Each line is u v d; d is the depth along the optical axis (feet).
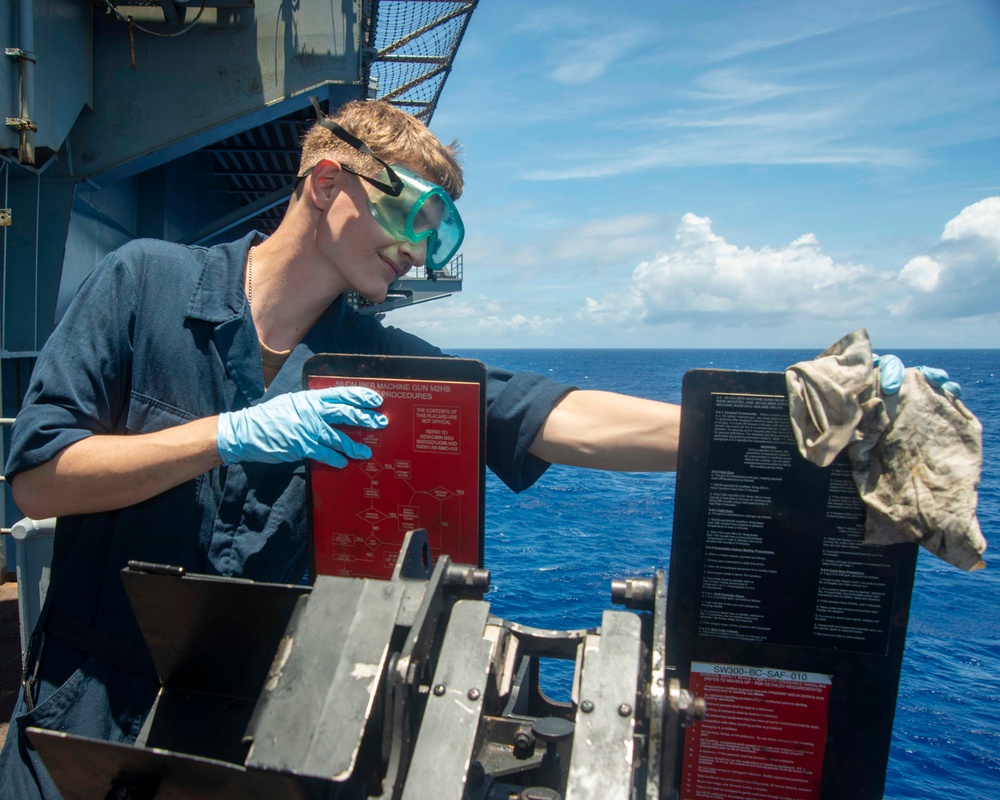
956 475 4.28
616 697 3.76
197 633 4.46
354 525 5.72
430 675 4.28
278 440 5.25
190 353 5.86
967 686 29.27
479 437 5.40
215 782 3.71
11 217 19.74
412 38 24.95
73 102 20.25
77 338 5.58
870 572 4.76
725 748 5.07
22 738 5.38
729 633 4.95
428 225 5.87
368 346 6.53
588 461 5.77
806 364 4.61
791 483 4.76
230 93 22.09
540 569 46.70
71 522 5.85
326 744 3.48
